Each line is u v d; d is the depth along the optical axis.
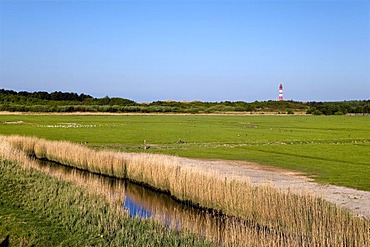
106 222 17.06
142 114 155.50
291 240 15.28
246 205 19.31
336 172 31.56
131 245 14.67
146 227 17.02
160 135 63.38
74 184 23.44
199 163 35.47
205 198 21.94
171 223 17.86
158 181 26.53
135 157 31.70
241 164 35.47
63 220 17.14
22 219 16.88
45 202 19.61
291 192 19.67
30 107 147.38
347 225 15.35
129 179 29.75
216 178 22.30
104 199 20.53
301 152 44.50
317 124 99.50
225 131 73.31
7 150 32.22
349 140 59.00
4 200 19.52
